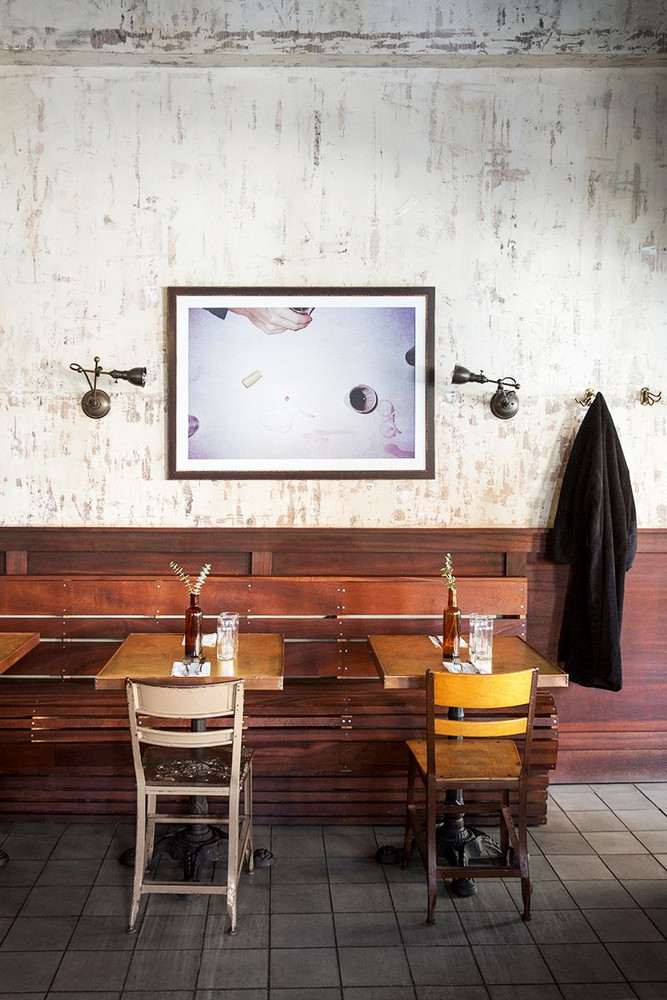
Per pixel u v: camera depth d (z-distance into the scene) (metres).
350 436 4.13
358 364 4.11
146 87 4.04
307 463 4.13
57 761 3.68
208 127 4.05
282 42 3.94
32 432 4.09
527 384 4.17
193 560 4.11
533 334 4.16
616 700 4.24
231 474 4.11
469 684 2.92
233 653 3.37
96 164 4.04
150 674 3.14
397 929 2.95
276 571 4.13
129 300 4.07
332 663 4.08
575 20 3.97
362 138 4.09
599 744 4.22
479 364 4.16
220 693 2.89
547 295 4.16
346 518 4.16
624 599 4.15
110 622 4.03
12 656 3.37
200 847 3.24
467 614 4.08
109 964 2.73
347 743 3.71
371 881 3.27
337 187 4.09
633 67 4.13
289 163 4.08
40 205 4.04
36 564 4.09
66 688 3.88
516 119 4.12
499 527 4.18
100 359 4.08
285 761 3.70
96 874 3.29
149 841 3.22
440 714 3.75
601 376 4.19
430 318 4.10
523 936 2.91
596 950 2.83
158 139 4.05
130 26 3.92
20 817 3.73
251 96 4.06
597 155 4.14
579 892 3.20
